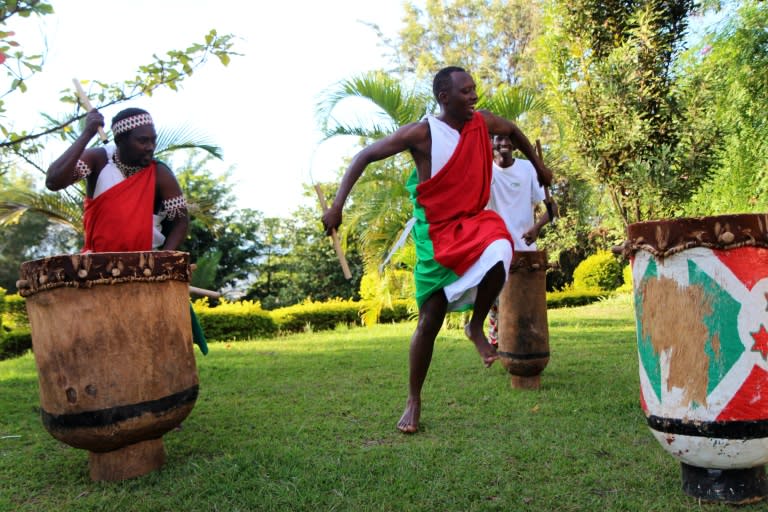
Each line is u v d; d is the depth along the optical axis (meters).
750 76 11.59
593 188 14.13
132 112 3.54
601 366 5.77
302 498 2.61
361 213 10.02
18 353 11.84
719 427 2.35
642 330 2.59
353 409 4.28
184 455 3.31
